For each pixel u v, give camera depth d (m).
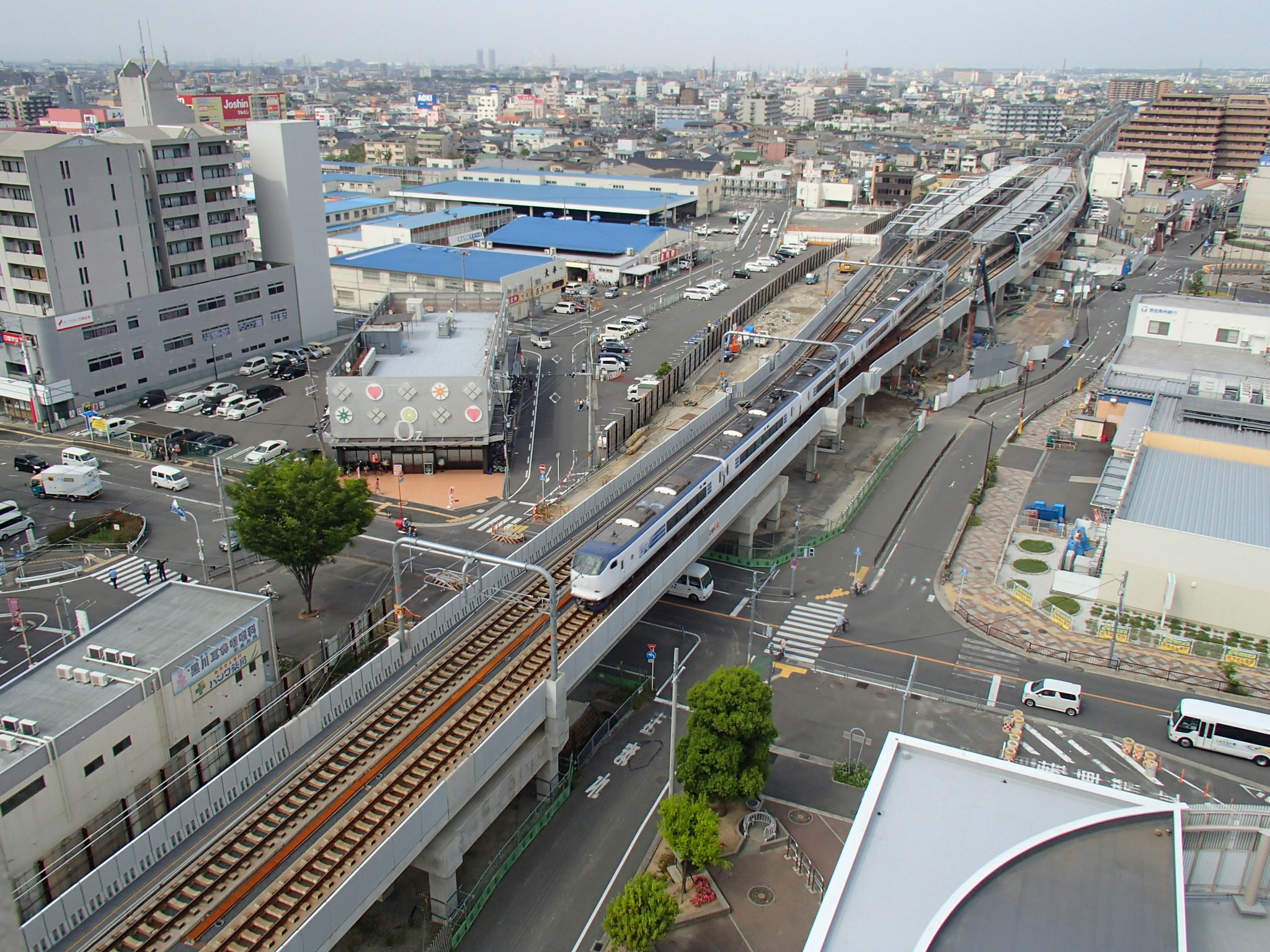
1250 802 53.59
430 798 41.69
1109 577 75.06
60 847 43.53
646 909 40.03
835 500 96.56
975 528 89.94
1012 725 59.78
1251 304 124.69
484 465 98.06
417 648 58.22
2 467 95.62
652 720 60.19
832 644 69.69
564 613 62.53
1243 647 69.00
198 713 51.25
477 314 131.62
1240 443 89.06
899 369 130.88
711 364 139.25
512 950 42.81
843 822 51.28
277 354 131.62
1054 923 30.59
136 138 112.12
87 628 62.06
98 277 107.75
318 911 36.16
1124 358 116.81
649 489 80.12
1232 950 31.73
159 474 91.38
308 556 65.44
